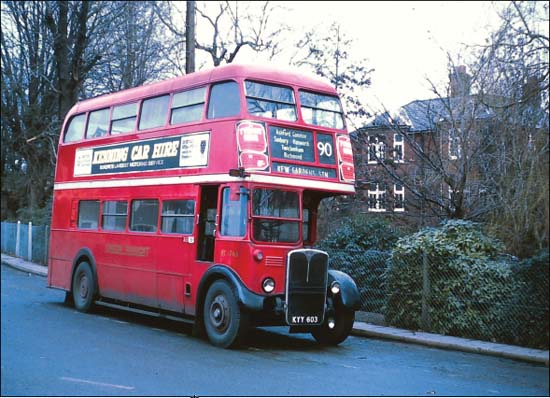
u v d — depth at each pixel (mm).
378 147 18000
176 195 12312
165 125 12953
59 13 31656
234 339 10570
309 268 10797
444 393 7953
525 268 11180
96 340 11352
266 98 11227
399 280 13016
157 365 9281
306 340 12180
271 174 10844
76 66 31250
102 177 14977
